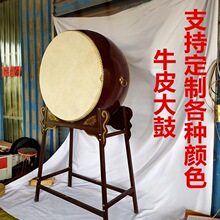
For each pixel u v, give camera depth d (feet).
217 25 5.71
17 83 11.76
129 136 6.59
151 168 6.94
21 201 7.41
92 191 8.04
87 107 5.55
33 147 9.98
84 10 8.52
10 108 12.28
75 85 5.79
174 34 6.33
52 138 10.02
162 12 6.47
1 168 8.86
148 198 6.95
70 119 5.98
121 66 5.86
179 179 6.49
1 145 11.40
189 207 6.38
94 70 5.41
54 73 6.25
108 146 8.00
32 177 8.73
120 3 7.63
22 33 10.75
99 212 5.63
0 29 12.21
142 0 7.11
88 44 5.52
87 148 8.59
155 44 6.54
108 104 5.70
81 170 8.63
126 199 7.39
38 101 10.46
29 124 10.94
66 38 6.00
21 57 10.93
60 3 9.02
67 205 7.23
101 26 7.73
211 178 6.05
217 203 6.14
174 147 6.51
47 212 6.81
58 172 7.89
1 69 12.42
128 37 7.16
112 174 7.94
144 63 6.84
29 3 10.27
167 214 6.49
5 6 11.84
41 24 9.90
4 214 6.72
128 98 7.47
